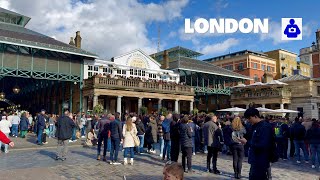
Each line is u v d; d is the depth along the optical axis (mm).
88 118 22047
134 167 10977
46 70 30031
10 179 8562
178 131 11328
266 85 41781
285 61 69812
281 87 42531
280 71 67625
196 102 55156
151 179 8953
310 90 41625
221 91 45938
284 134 14094
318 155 11633
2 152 14625
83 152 14992
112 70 34906
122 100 35969
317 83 42656
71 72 31609
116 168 10711
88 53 31859
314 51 56969
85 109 31734
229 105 49844
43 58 29984
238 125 9430
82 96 31969
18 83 44844
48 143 18312
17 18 37062
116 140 11625
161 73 39438
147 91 33656
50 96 39188
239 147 9422
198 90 41938
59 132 12383
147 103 37781
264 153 5539
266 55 68125
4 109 43469
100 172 9922
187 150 10367
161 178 9117
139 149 14867
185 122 10539
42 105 41500
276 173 10523
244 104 46625
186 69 40000
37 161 12008
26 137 21875
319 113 42250
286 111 30359
